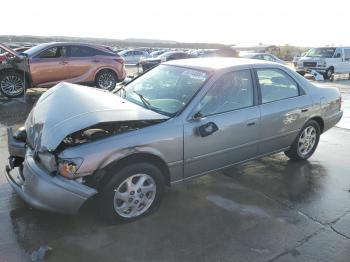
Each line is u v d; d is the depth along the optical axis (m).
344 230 3.64
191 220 3.72
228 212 3.91
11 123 7.63
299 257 3.19
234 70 4.37
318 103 5.29
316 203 4.19
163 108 4.00
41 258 3.02
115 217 3.51
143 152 3.48
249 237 3.46
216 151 4.11
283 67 5.03
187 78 4.30
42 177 3.23
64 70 11.09
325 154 5.91
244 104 4.41
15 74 10.54
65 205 3.20
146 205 3.72
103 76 11.83
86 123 3.24
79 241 3.30
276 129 4.74
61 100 3.80
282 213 3.93
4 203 3.92
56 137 3.23
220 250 3.25
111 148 3.31
